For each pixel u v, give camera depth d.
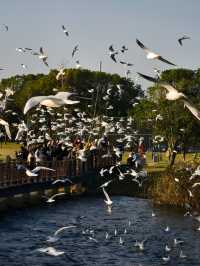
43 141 37.28
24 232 27.14
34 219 31.14
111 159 49.09
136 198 42.31
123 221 31.48
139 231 28.30
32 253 22.94
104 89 86.69
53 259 22.16
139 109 63.50
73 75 84.56
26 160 34.88
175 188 37.00
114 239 26.08
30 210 34.38
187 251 24.02
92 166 44.75
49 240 23.23
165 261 22.31
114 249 24.05
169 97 8.59
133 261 22.22
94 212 34.88
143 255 23.16
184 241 25.92
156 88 61.50
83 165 43.00
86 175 43.06
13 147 74.81
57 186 37.19
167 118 61.09
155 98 62.03
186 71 66.81
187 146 64.94
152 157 64.12
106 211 35.38
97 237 26.52
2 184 30.94
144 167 49.12
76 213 34.22
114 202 39.81
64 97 10.05
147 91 62.69
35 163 34.28
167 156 70.00
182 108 60.72
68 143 39.97
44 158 35.94
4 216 31.59
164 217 32.84
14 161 32.25
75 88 84.56
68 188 42.53
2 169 30.92
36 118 45.94
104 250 23.83
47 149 37.44
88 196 42.97
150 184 46.03
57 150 38.69
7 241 24.92
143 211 35.41
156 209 35.94
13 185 31.72
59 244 24.72
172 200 37.00
